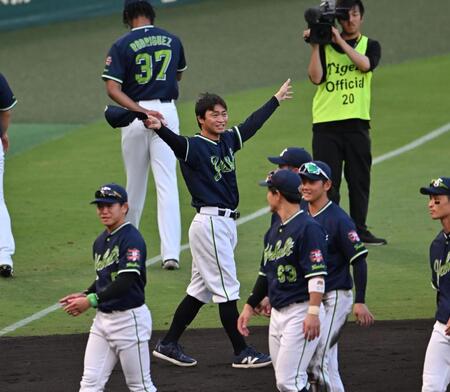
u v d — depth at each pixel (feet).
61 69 293.64
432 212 95.91
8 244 146.61
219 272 113.29
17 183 200.75
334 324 97.91
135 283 94.32
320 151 157.38
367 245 160.45
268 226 170.81
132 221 149.28
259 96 258.98
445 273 95.30
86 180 201.67
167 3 344.28
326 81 156.35
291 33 311.88
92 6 335.67
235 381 107.96
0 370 111.55
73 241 164.45
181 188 195.00
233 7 340.39
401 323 126.82
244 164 207.72
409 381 106.83
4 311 134.41
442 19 317.22
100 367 95.14
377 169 202.39
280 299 94.02
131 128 144.56
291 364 93.25
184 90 268.62
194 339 123.13
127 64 143.43
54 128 247.50
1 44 319.27
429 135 224.33
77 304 92.17
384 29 311.88
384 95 256.11
